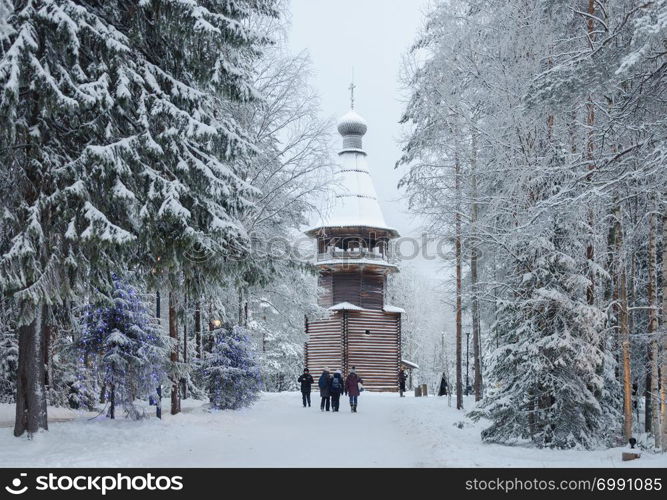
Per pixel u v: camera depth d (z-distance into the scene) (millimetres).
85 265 14031
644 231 15234
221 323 25594
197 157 14570
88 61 13930
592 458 13125
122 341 17188
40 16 12164
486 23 19734
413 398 35312
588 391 14938
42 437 13609
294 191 22875
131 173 13203
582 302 14945
